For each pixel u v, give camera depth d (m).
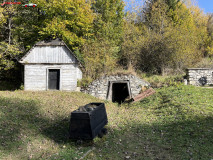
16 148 6.42
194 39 24.55
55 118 9.57
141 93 16.64
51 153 6.19
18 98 12.45
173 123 8.87
